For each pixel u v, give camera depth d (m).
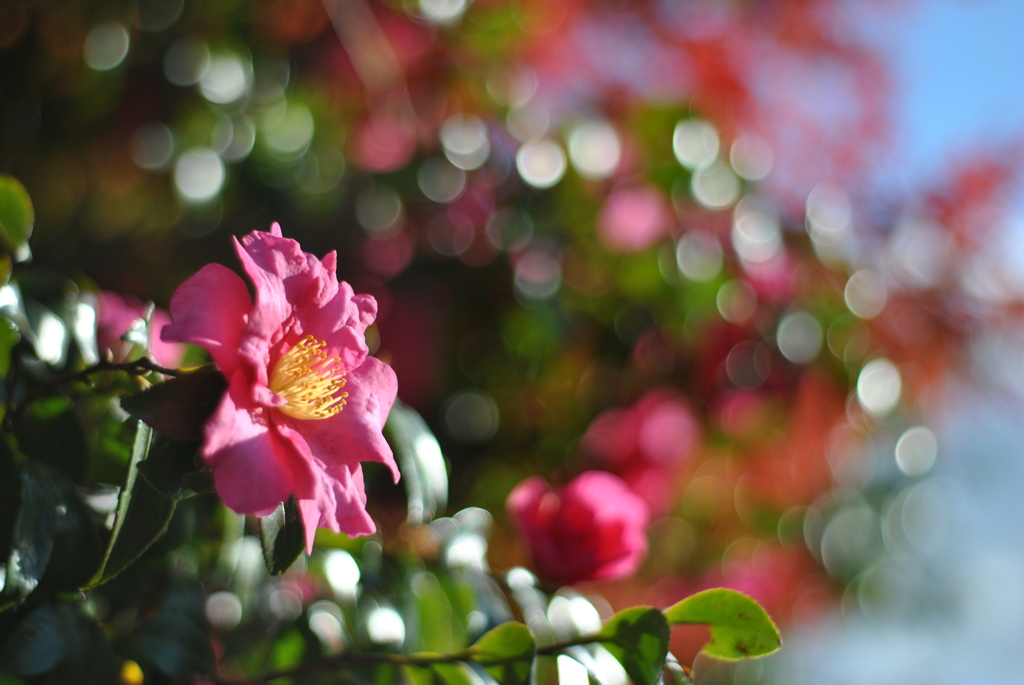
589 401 1.11
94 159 1.15
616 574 0.71
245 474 0.57
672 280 1.09
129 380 0.64
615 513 0.72
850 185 1.40
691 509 1.22
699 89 1.30
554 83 1.17
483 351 1.09
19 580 0.59
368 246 1.09
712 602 0.63
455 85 1.09
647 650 0.62
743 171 1.17
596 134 1.08
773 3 1.38
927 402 1.40
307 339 0.61
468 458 1.07
